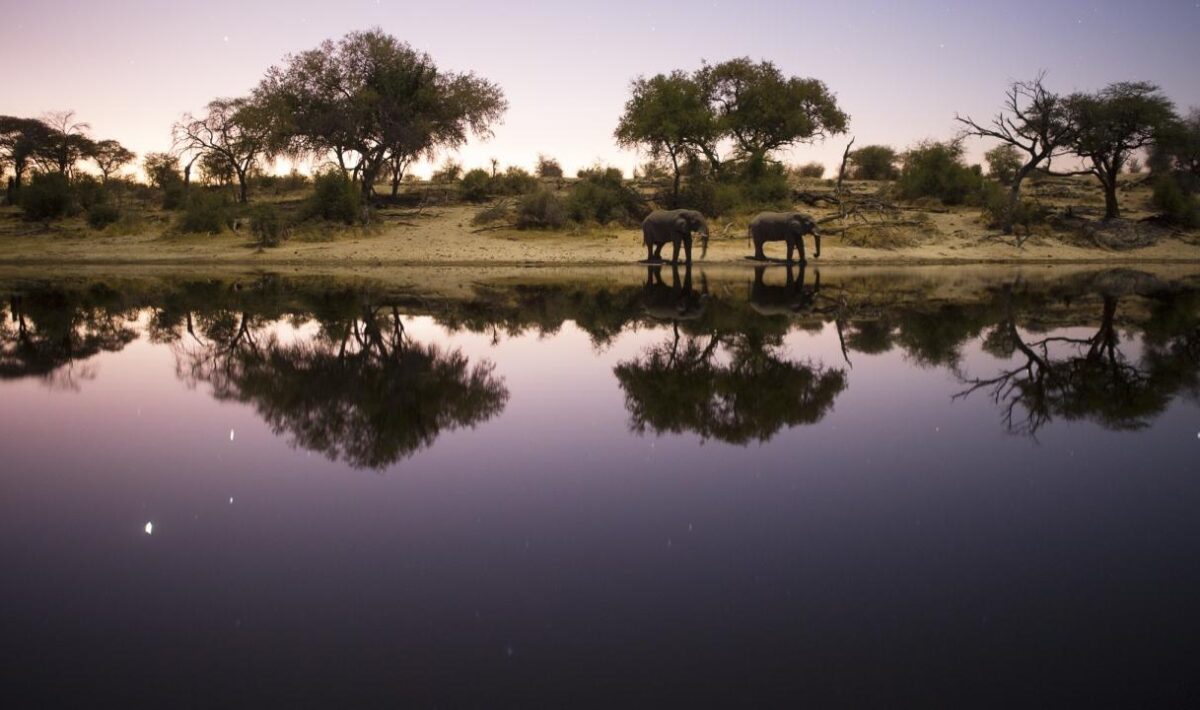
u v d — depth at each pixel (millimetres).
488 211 43438
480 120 47906
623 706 3041
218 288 23047
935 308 17750
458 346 12484
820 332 13883
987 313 16719
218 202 42312
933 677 3254
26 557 4516
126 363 11062
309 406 8406
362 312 17219
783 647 3496
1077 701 3078
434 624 3721
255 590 4082
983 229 41312
